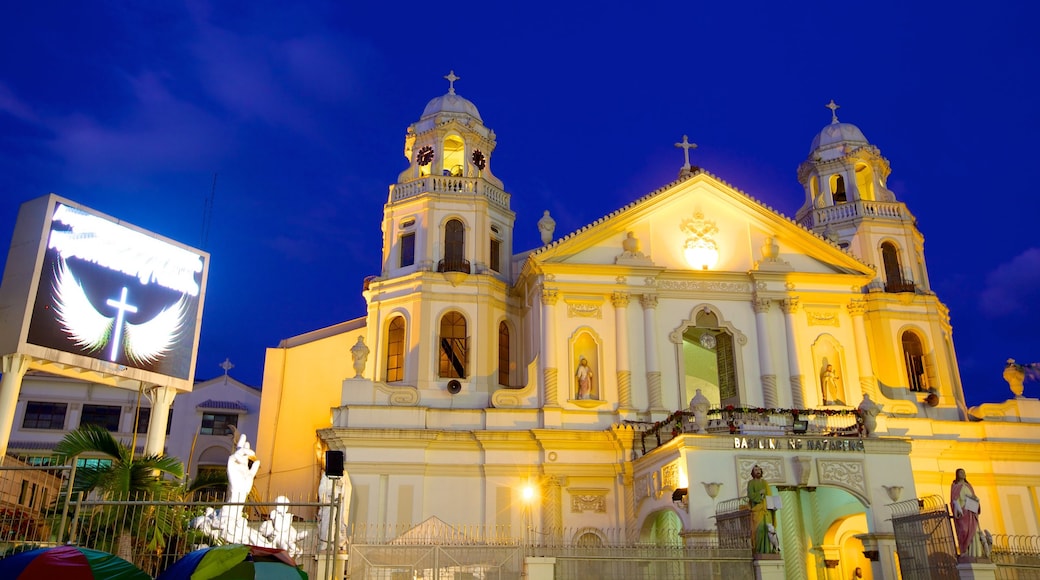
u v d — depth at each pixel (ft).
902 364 134.10
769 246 131.54
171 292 94.63
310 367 147.54
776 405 123.85
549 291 125.80
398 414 119.75
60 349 82.64
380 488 115.44
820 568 112.16
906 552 82.33
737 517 82.07
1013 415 131.54
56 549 41.86
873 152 150.20
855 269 132.77
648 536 111.86
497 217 139.44
